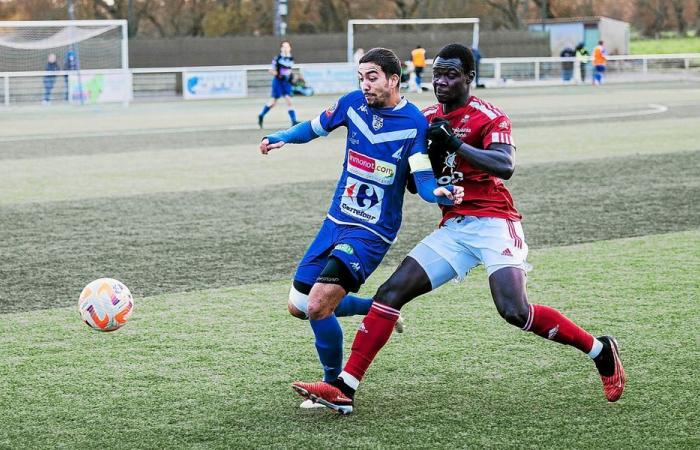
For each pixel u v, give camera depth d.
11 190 23.06
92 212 19.80
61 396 9.27
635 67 83.75
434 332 11.31
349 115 8.82
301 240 16.80
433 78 8.61
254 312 12.35
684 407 8.76
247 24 95.44
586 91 63.31
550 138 33.69
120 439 8.17
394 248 16.38
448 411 8.75
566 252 15.66
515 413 8.67
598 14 113.12
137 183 24.09
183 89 63.66
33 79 58.75
